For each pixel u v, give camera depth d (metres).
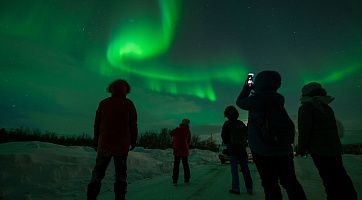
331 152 3.18
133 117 4.02
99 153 3.80
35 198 4.73
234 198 4.85
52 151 7.41
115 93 4.04
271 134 2.84
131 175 8.02
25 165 5.88
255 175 8.48
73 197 4.95
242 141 5.44
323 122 3.24
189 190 5.71
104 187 5.99
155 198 4.86
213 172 9.55
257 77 3.12
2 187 4.98
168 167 10.73
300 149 3.27
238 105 3.25
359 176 7.37
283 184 2.87
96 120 3.99
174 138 6.87
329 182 3.19
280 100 3.00
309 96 3.39
